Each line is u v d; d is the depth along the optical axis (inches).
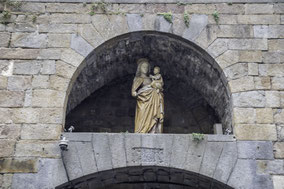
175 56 512.1
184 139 422.9
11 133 416.8
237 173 404.5
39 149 410.3
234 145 418.0
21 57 455.2
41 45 462.3
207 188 441.4
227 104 474.3
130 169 416.8
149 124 453.7
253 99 438.9
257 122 427.5
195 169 408.8
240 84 446.9
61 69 450.9
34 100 433.4
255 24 477.4
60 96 436.8
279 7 487.5
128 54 514.9
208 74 495.5
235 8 487.2
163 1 491.2
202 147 418.9
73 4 486.6
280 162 408.8
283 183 399.9
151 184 492.1
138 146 417.4
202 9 486.9
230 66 456.1
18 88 439.2
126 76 564.4
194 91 558.3
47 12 481.1
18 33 468.4
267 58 458.9
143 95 472.1
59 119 425.4
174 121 544.1
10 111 427.5
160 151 416.8
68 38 466.9
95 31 472.1
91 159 409.1
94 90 543.2
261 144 417.1
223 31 473.7
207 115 547.2
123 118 544.7
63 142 402.3
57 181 398.0
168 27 476.7
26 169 400.8
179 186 490.0
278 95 440.1
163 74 555.2
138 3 489.4
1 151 407.8
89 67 487.5
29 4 485.1
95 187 445.1
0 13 479.2
